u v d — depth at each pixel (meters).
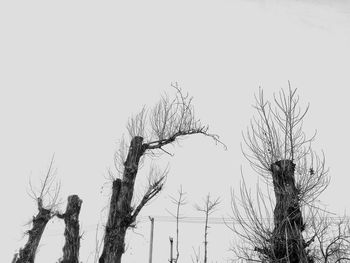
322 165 10.16
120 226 13.95
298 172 10.22
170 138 16.61
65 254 15.27
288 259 8.80
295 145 10.50
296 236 9.35
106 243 13.73
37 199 19.80
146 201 14.75
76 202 16.50
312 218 9.73
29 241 18.47
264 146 10.67
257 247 9.55
